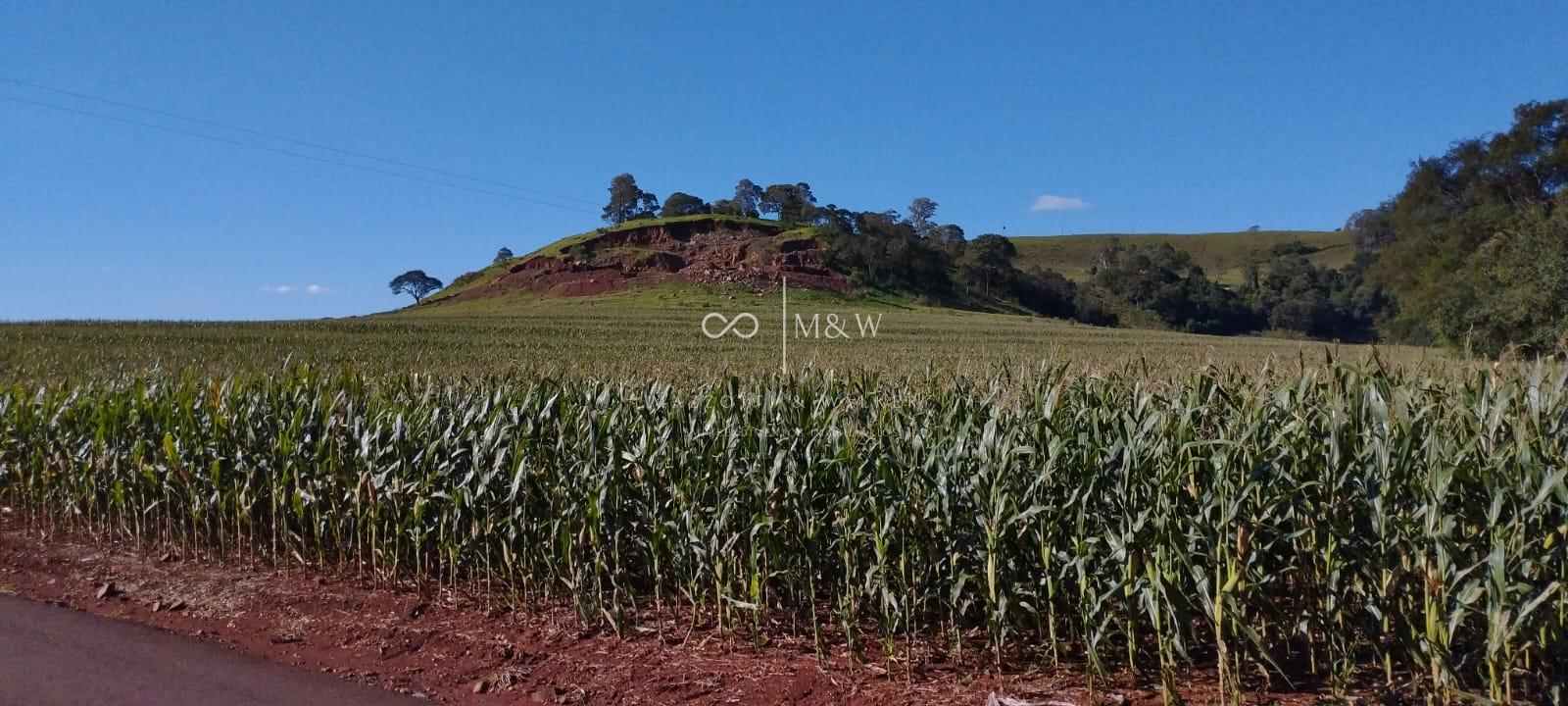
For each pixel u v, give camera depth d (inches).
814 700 186.4
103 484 333.1
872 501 200.5
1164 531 174.1
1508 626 159.9
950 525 199.9
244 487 295.6
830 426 230.8
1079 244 5457.7
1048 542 187.8
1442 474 161.0
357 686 198.1
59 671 203.6
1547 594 148.9
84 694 189.6
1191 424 204.4
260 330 1524.4
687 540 224.7
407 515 267.0
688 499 228.1
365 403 325.1
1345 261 3956.7
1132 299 3400.6
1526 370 219.5
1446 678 163.2
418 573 256.7
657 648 215.2
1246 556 174.7
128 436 330.6
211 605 253.3
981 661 201.5
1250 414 203.0
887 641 199.8
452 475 265.3
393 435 275.6
